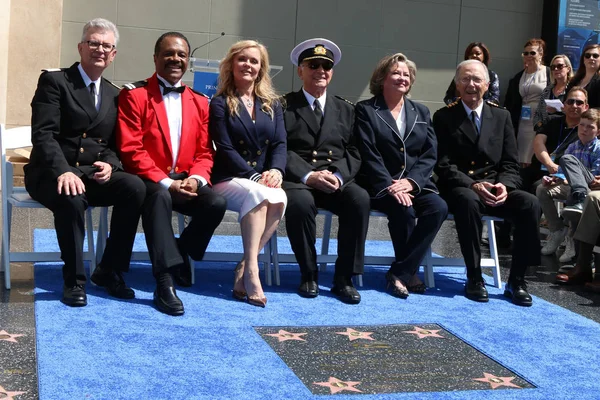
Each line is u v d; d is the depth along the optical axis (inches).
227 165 184.2
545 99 294.8
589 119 236.4
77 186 161.5
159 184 173.5
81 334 143.6
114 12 366.0
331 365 139.2
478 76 204.4
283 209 179.3
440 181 207.3
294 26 390.9
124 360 132.3
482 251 263.7
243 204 177.2
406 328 165.0
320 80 195.2
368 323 166.7
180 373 128.6
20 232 238.4
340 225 187.9
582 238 214.8
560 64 292.5
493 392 131.3
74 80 171.6
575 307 193.3
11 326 146.3
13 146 183.2
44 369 125.2
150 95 178.9
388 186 192.9
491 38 419.5
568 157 230.1
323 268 216.4
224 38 382.0
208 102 189.0
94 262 185.2
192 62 303.3
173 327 152.6
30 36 340.2
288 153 192.5
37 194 165.8
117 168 174.2
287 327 159.5
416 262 192.7
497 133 207.2
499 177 204.4
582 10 402.9
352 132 198.8
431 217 191.2
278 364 136.8
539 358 150.3
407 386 131.6
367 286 201.0
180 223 201.8
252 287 173.9
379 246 260.8
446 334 162.9
